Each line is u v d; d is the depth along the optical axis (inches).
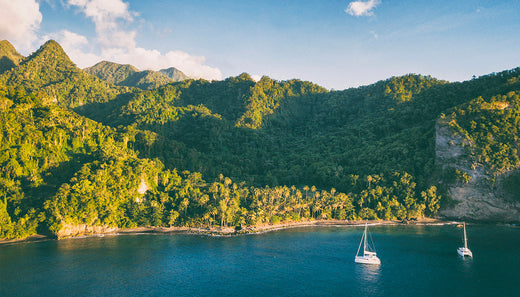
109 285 4168.3
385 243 6117.1
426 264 4936.0
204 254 5487.2
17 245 5802.2
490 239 6254.9
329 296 3922.2
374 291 4050.2
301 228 7608.3
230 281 4367.6
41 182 7071.9
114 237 6520.7
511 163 7657.5
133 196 7529.5
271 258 5305.1
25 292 3917.3
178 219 7396.7
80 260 5068.9
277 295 3969.0
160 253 5502.0
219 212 7362.2
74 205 6633.9
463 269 4694.9
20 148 7239.2
